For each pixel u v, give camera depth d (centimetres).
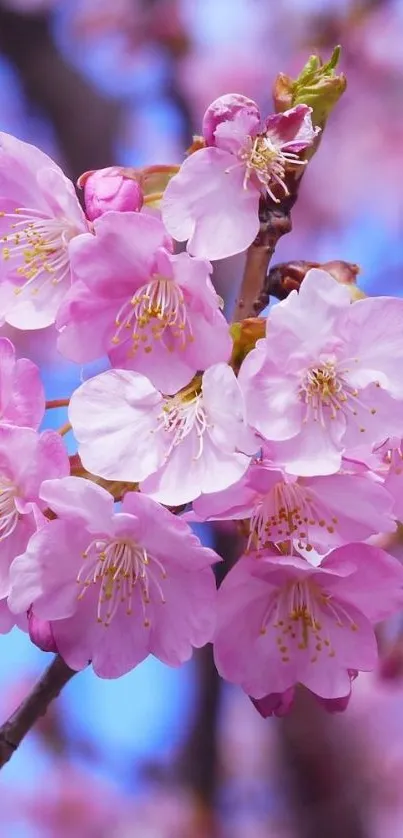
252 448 52
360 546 53
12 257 55
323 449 53
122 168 54
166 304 53
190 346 53
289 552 53
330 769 79
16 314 55
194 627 53
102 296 53
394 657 70
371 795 98
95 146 84
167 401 53
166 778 91
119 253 53
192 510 52
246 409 52
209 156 54
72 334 53
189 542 52
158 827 90
